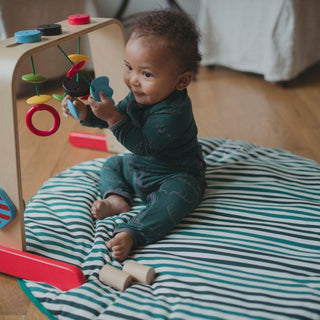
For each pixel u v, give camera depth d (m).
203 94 1.95
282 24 1.87
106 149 1.41
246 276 0.78
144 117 0.92
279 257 0.82
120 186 1.04
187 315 0.69
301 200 1.00
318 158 1.35
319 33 2.09
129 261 0.82
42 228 0.90
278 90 1.97
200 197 1.00
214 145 1.27
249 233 0.89
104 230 0.91
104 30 1.13
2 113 0.75
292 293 0.72
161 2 2.53
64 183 1.10
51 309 0.74
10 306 0.79
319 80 2.07
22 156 1.39
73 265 0.83
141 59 0.82
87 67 1.23
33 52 0.75
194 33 0.88
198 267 0.80
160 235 0.89
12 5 1.77
